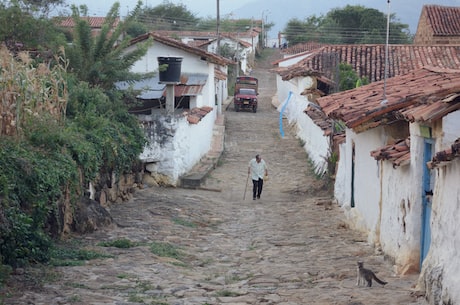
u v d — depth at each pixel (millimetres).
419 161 11188
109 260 12273
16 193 11336
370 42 73375
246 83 51500
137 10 22688
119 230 15578
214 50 67938
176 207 20109
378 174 14125
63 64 21203
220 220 19188
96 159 15734
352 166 18016
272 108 51969
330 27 80375
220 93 44938
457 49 35781
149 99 26891
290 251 14555
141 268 11852
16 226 10617
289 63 56125
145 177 23984
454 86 10305
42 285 9859
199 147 29141
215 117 41219
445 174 8727
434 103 10242
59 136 13727
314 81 34625
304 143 34094
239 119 44781
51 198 12430
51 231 12922
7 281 9766
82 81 19719
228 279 11742
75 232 14242
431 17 45938
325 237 16125
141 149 20609
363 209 16141
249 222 19016
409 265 11430
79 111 17953
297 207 21547
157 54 33125
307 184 25969
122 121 20062
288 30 90562
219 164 30188
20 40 23125
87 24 21609
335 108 17031
